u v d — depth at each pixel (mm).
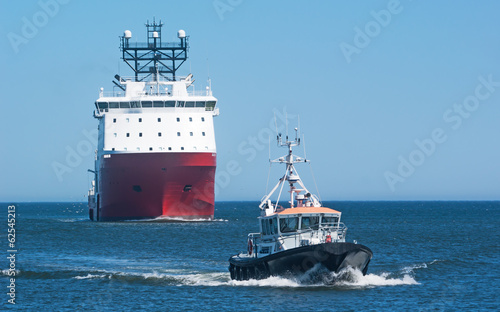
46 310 157000
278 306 151875
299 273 168250
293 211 170000
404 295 165125
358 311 147750
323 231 171625
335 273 166750
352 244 163125
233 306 154000
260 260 170500
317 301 155625
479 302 159875
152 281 192625
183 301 162250
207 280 192250
